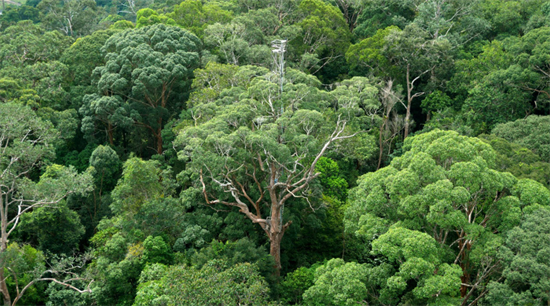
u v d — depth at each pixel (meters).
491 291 24.02
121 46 51.38
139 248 32.59
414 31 53.97
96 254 34.03
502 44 56.31
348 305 25.38
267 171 32.47
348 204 39.84
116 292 32.16
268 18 62.12
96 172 44.19
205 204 36.31
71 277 36.56
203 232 34.09
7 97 45.78
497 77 47.69
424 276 24.28
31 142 39.28
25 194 34.00
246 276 26.72
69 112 49.97
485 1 66.12
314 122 32.31
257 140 29.77
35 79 51.66
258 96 35.94
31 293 34.38
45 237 38.41
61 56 57.84
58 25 96.50
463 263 28.44
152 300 26.94
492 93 47.00
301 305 30.27
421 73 55.66
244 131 30.89
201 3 70.94
